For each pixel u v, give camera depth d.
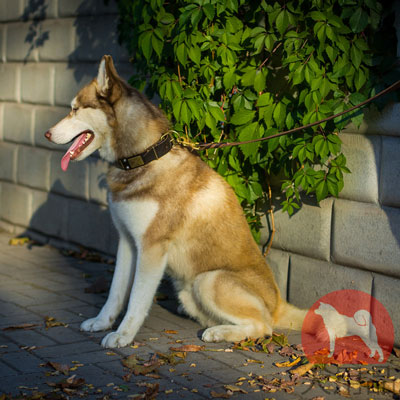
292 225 3.69
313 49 3.44
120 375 3.13
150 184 3.37
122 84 3.43
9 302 3.76
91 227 4.54
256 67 3.55
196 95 3.58
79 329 3.49
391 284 3.42
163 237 3.39
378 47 3.38
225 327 3.40
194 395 3.02
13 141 5.04
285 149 3.54
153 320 3.63
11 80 5.02
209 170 3.50
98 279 3.98
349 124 3.50
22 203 4.98
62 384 3.03
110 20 4.35
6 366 3.17
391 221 3.41
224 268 3.46
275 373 3.17
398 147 3.39
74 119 3.41
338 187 3.49
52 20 4.73
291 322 3.51
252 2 3.58
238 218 3.51
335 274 3.57
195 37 3.52
